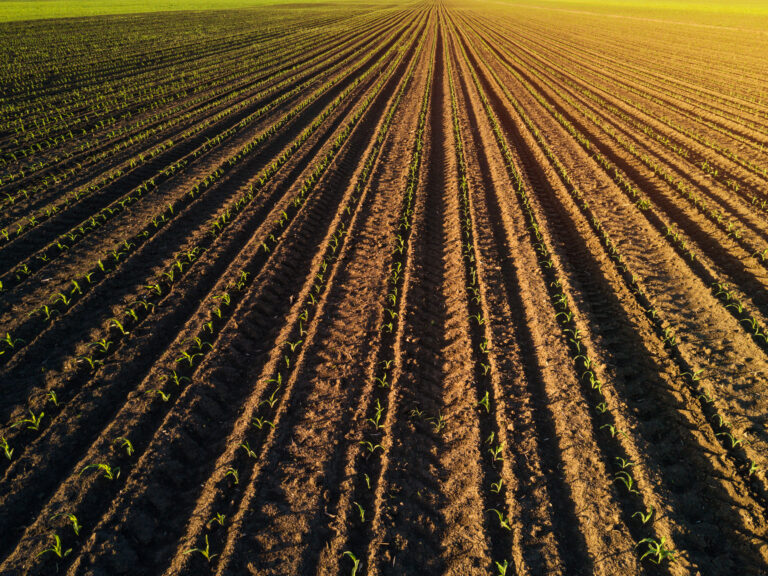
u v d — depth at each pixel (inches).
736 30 1609.3
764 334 239.5
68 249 323.3
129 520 157.9
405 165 485.1
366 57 1112.8
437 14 2394.2
